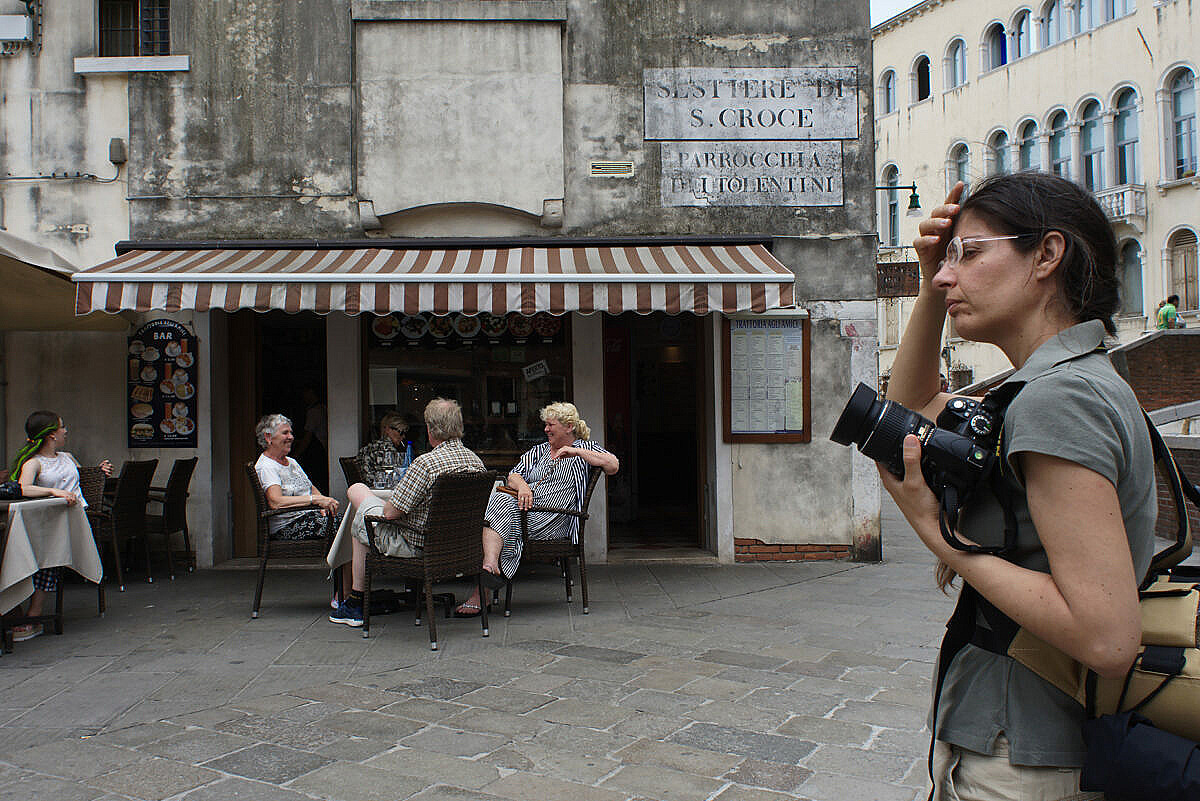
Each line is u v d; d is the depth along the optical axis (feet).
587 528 29.30
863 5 29.04
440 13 27.91
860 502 28.96
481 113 28.12
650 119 28.76
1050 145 100.27
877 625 20.49
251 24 28.09
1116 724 4.55
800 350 28.89
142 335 28.40
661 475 42.93
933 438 4.95
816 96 28.99
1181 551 5.19
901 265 33.50
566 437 22.52
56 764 12.28
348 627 20.56
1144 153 91.04
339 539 20.63
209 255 26.30
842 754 12.70
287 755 12.64
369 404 30.27
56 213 28.07
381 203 27.91
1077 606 4.33
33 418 20.43
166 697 15.33
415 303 23.00
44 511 19.11
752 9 28.94
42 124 28.07
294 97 28.14
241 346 30.27
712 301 23.21
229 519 29.99
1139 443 4.63
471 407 30.53
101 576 21.06
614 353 37.99
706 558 29.53
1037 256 5.05
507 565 21.48
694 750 12.85
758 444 28.94
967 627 5.34
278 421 22.11
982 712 5.08
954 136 110.83
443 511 18.80
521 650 18.39
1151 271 90.48
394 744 13.08
